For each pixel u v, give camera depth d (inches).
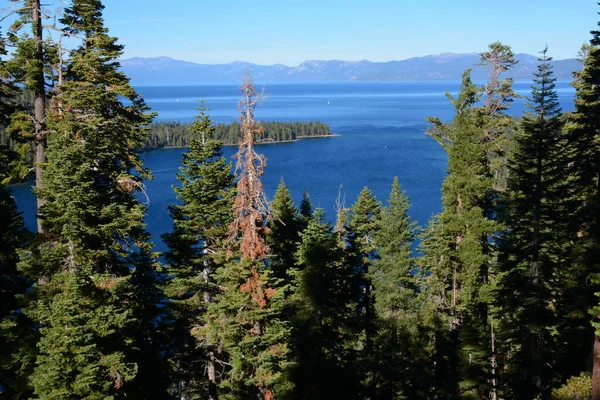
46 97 1007.0
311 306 1011.9
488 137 1401.3
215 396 994.1
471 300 1258.6
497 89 1445.6
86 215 716.7
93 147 770.2
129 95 1091.3
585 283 876.6
